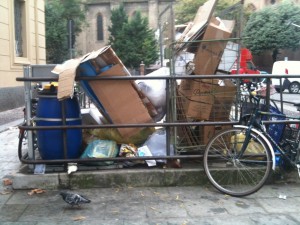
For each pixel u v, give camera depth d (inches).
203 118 193.5
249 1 1847.9
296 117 187.6
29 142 188.2
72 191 180.7
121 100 184.1
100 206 164.1
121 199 171.3
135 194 177.0
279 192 179.9
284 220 150.7
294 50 1567.4
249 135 177.9
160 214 156.1
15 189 183.3
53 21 1320.1
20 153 212.1
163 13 250.5
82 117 201.6
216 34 189.5
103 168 190.4
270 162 171.9
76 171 185.5
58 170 188.1
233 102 193.6
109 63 182.9
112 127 183.0
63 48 1311.5
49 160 184.1
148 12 2266.2
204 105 192.4
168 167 192.1
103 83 182.1
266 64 1681.8
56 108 182.9
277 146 182.1
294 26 1478.8
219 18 220.4
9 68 544.7
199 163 199.5
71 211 159.5
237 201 169.3
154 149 197.0
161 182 186.7
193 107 191.8
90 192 179.6
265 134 179.0
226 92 192.1
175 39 209.2
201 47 191.3
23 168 198.2
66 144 184.9
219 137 182.1
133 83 186.9
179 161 192.9
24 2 605.0
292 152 184.2
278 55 1663.4
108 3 2330.2
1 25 514.6
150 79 184.5
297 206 164.1
